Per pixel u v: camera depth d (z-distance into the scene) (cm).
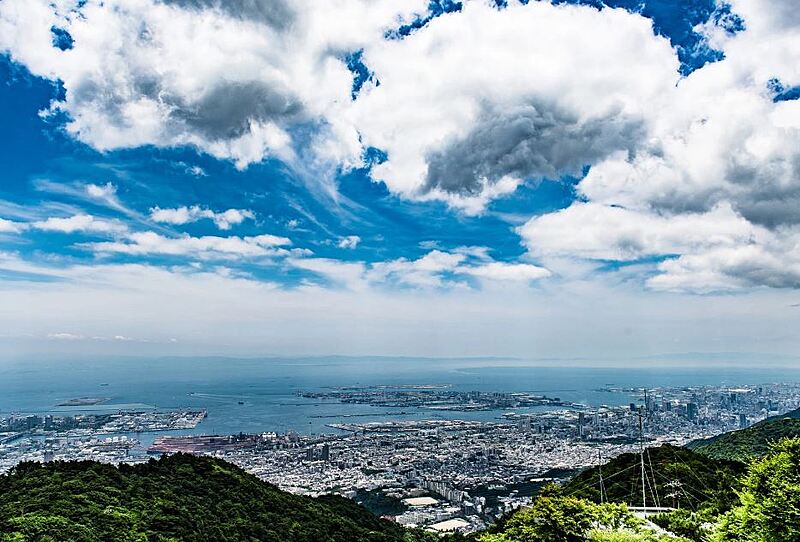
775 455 2055
